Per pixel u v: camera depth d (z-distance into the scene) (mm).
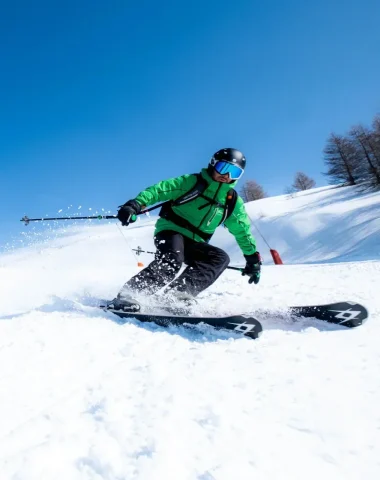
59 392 1447
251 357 1862
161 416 1263
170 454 1051
